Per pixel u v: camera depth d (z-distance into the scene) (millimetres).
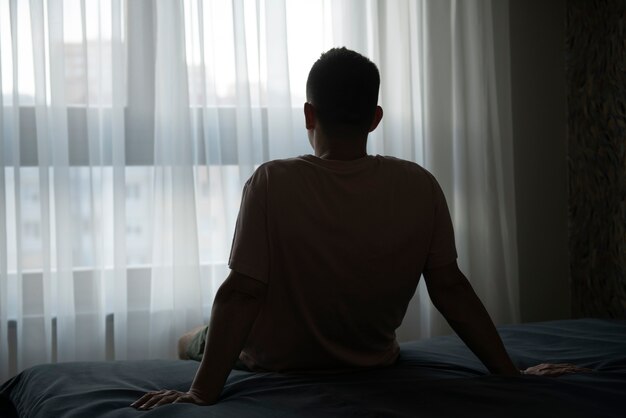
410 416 1051
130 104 2703
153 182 2719
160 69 2723
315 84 1277
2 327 2564
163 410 1100
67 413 1206
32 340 2609
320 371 1344
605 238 3059
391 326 1368
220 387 1180
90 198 2645
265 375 1331
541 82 3281
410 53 2959
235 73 2764
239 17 2750
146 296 2736
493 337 1327
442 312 1352
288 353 1311
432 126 3016
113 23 2662
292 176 1232
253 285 1205
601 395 1164
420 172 1322
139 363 1610
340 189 1236
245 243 1213
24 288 2600
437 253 1316
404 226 1264
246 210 1229
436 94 3020
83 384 1412
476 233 3064
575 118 3242
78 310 2645
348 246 1228
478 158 3062
